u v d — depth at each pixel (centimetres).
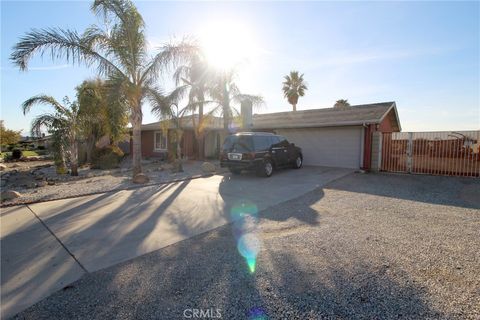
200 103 1509
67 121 1133
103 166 1502
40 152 2972
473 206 668
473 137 1073
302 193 827
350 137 1368
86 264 378
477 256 389
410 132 1198
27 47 854
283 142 1262
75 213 619
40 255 407
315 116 1603
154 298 296
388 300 287
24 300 296
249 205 691
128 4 973
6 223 549
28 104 1043
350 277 333
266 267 362
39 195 781
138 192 847
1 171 1457
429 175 1141
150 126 2081
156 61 1034
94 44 965
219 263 375
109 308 280
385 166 1262
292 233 489
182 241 459
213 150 2064
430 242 441
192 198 768
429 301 284
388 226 523
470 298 288
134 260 389
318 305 280
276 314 267
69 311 276
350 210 640
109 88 975
